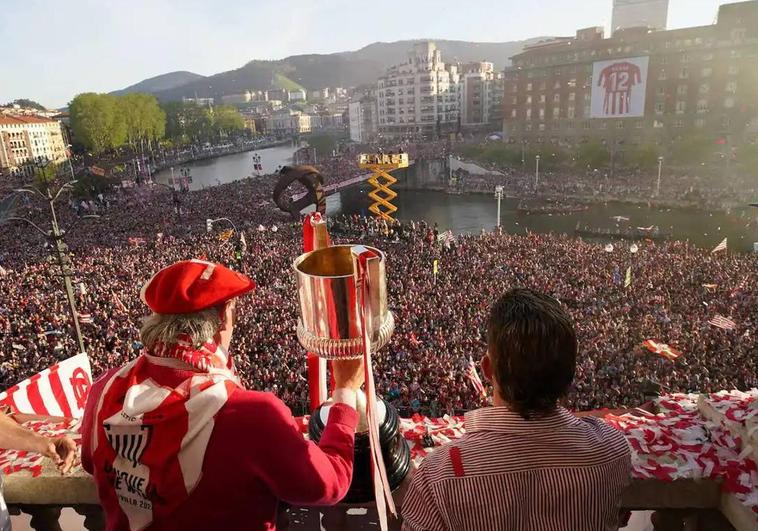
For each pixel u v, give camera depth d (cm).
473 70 17312
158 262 3866
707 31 8700
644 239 5697
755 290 2922
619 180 8656
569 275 3372
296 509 296
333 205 8994
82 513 302
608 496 190
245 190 7781
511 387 191
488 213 7800
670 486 277
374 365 2011
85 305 2859
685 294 2942
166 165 15262
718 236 5769
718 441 290
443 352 2153
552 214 7469
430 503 197
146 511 192
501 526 188
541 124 11088
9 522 275
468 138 13725
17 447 262
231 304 224
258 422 190
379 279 221
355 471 250
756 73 8362
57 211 6650
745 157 8188
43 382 545
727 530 281
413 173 10906
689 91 9019
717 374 1942
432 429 330
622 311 2678
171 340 200
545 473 185
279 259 3906
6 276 3622
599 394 1814
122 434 191
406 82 16238
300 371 1995
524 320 187
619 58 9481
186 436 185
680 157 8900
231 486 188
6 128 12631
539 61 10894
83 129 12225
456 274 3466
